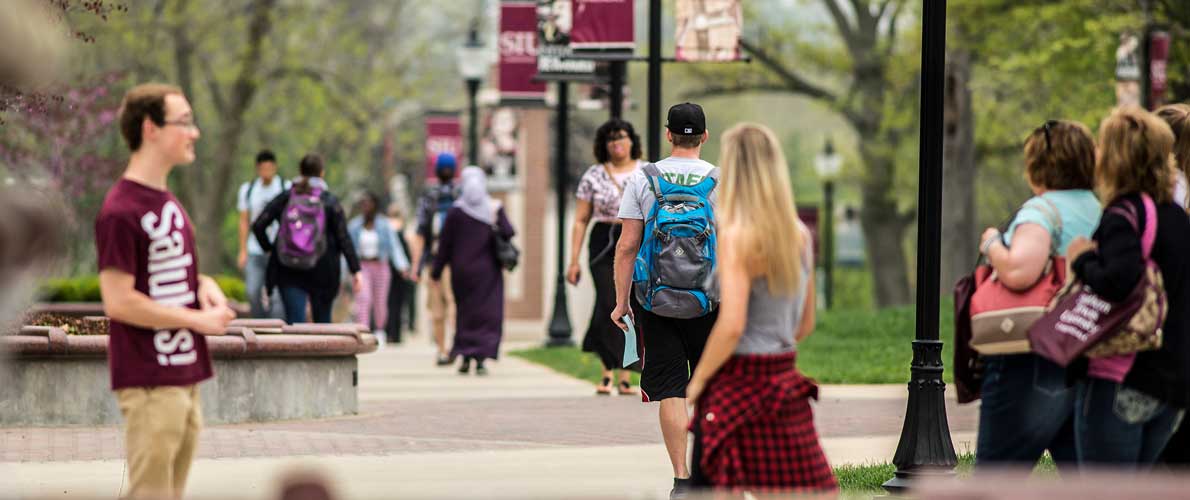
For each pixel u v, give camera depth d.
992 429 14.20
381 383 36.12
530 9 51.81
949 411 28.92
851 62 96.25
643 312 18.38
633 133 29.31
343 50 98.19
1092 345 13.47
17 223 6.52
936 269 18.08
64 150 52.75
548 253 76.88
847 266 153.62
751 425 12.55
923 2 18.22
